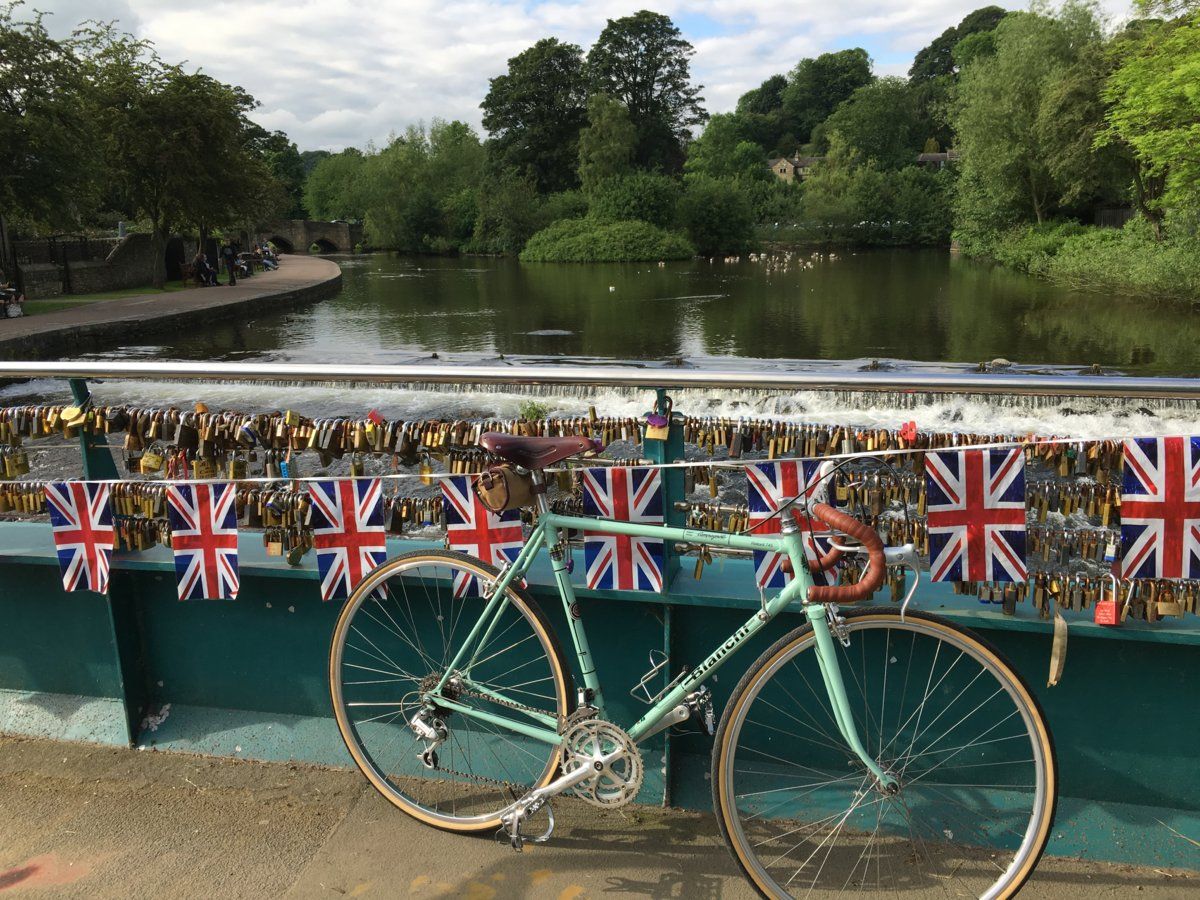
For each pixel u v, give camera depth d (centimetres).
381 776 258
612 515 238
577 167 9081
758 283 4272
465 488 250
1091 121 3981
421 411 1520
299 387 1714
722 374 221
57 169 2555
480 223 8150
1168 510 207
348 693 286
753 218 8081
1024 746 242
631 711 263
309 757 284
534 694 269
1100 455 214
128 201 3656
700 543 219
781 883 229
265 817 259
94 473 282
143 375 255
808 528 222
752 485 232
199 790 272
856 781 251
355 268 6019
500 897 226
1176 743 231
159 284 3681
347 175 10594
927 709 246
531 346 2303
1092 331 2383
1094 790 239
